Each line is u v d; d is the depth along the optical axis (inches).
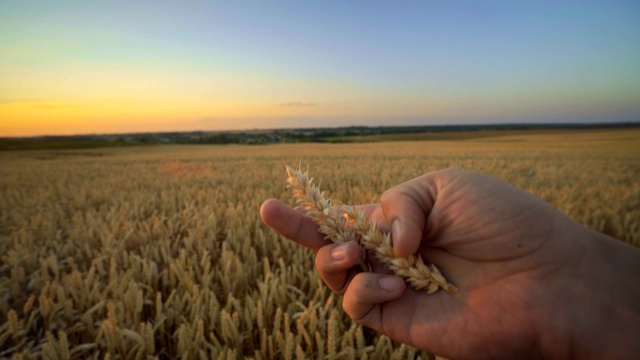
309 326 113.2
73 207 385.7
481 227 54.9
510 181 518.9
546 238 53.3
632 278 49.8
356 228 53.5
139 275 166.6
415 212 54.3
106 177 660.1
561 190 442.6
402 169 640.4
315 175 534.0
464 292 55.7
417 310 57.7
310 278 145.6
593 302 49.1
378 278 53.4
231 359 90.3
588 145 1604.3
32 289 170.4
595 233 54.9
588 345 48.0
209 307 128.6
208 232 229.1
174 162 939.3
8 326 129.4
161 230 237.6
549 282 51.7
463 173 59.7
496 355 53.4
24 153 1558.8
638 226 258.8
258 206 305.1
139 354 103.5
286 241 198.2
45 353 99.0
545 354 51.6
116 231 237.5
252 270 170.6
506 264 54.1
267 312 127.3
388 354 109.3
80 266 203.2
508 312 52.4
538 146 1539.1
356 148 1466.5
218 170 695.7
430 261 59.3
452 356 55.6
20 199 453.7
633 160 932.0
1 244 243.9
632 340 46.2
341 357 101.3
